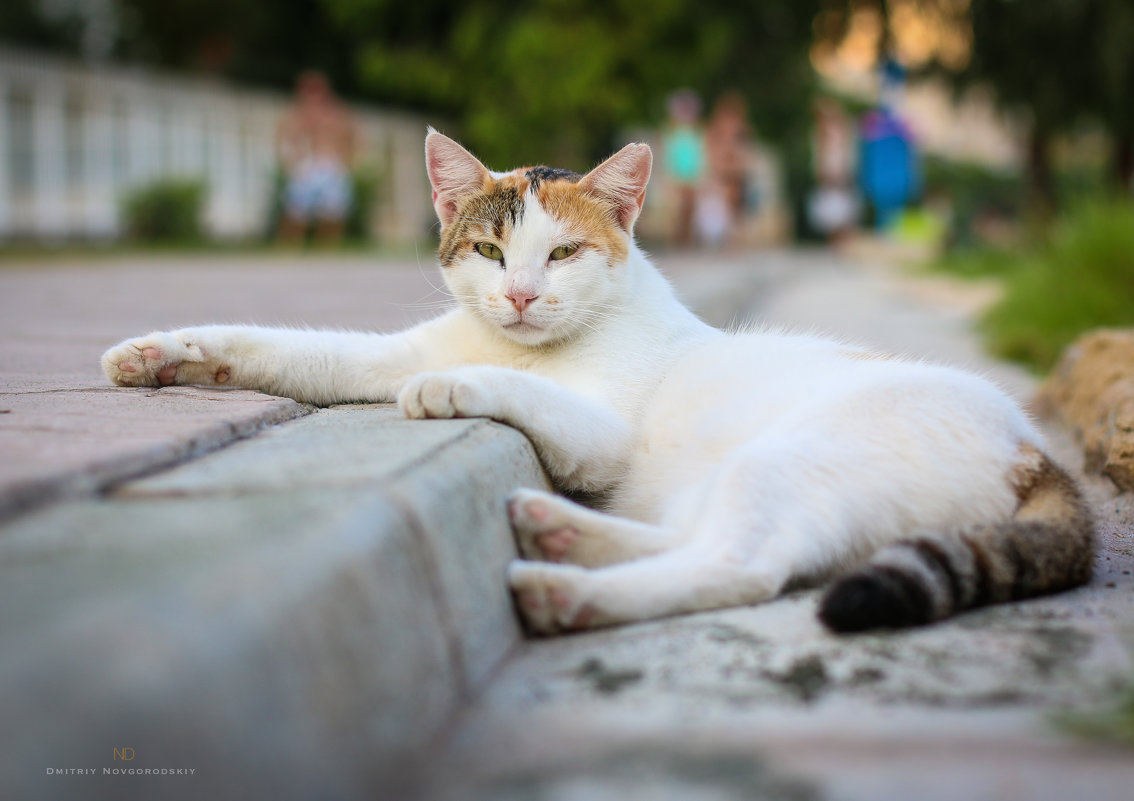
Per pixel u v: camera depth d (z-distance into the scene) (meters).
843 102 33.78
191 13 26.86
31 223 16.17
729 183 20.84
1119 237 7.55
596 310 3.39
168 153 19.11
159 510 1.73
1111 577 2.46
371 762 1.45
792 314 9.73
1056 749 1.56
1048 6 16.67
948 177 30.27
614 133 23.53
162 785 1.13
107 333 5.25
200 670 1.21
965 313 9.66
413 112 25.72
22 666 1.13
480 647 1.91
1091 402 4.37
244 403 2.84
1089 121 17.80
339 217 19.00
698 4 22.17
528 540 2.35
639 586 2.17
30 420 2.49
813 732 1.63
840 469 2.39
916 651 1.95
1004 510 2.46
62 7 26.88
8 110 15.59
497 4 21.08
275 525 1.62
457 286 3.54
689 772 1.52
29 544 1.54
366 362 3.30
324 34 27.11
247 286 9.24
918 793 1.45
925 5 19.03
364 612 1.54
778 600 2.29
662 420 3.01
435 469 2.07
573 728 1.68
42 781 1.05
